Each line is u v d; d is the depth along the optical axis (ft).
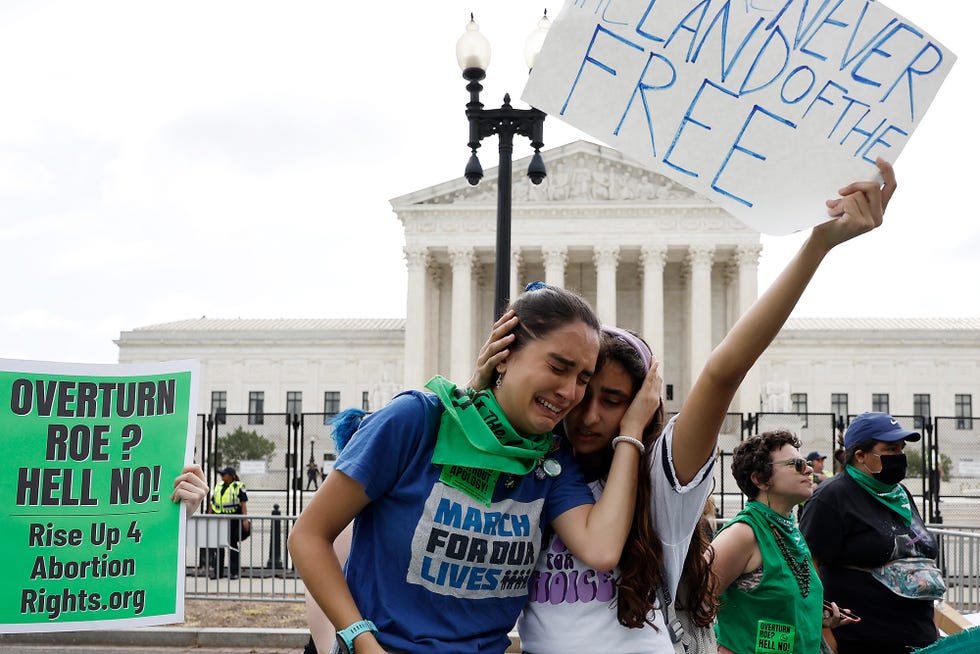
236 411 221.46
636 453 9.75
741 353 9.04
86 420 14.03
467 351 186.80
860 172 8.71
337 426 14.32
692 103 8.93
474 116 41.11
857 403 208.85
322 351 221.87
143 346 224.12
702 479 9.58
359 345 221.05
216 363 223.30
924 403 207.51
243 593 48.78
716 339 207.00
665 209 186.80
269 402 221.25
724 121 8.92
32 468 13.71
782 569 15.06
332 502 9.02
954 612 21.16
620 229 187.73
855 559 18.33
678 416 9.63
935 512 79.36
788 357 211.61
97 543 13.82
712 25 8.82
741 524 15.30
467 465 9.10
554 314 8.95
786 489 15.30
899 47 8.59
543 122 40.73
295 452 73.10
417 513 9.09
